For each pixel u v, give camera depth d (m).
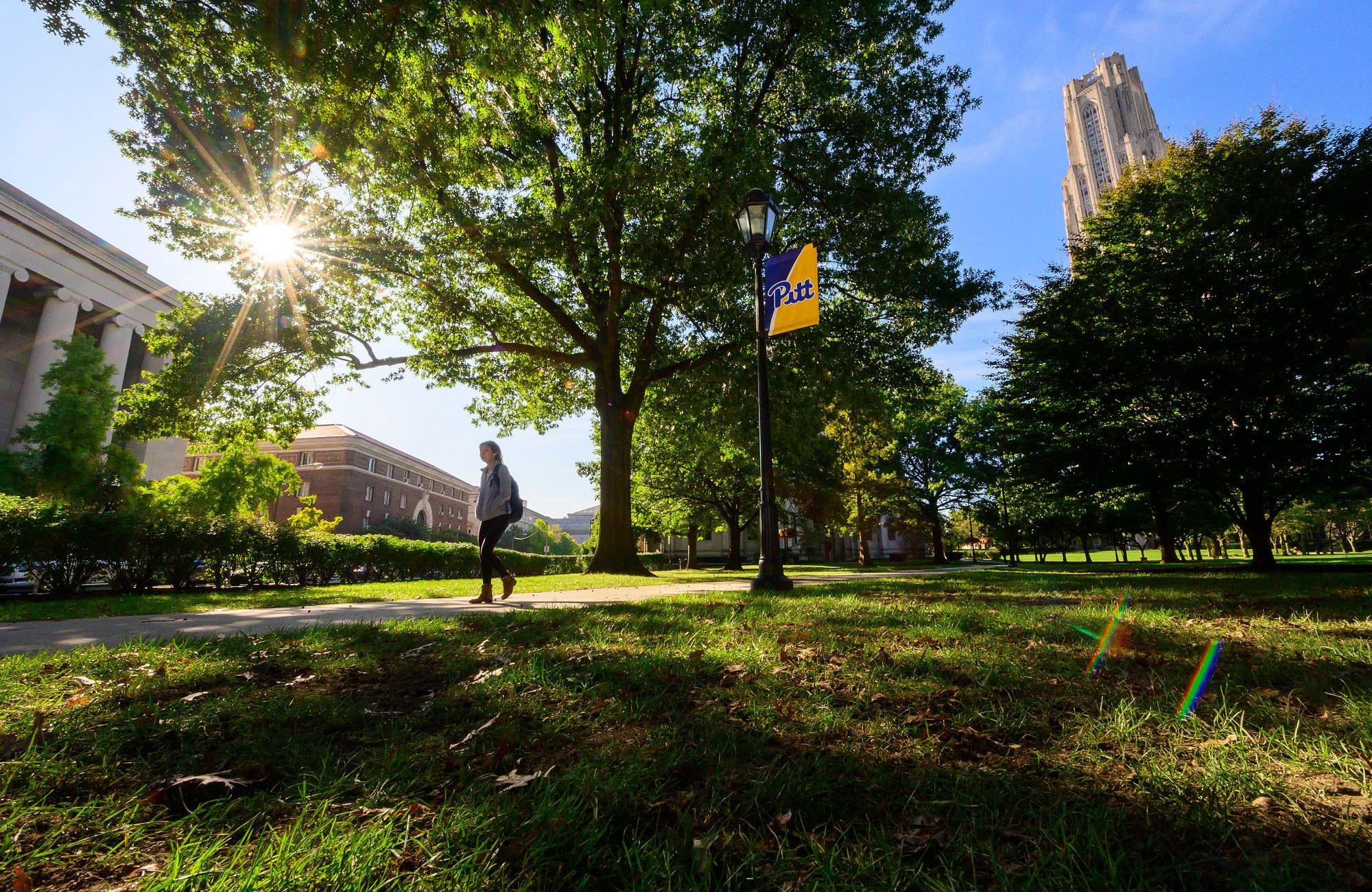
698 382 17.50
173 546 10.51
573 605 6.81
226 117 10.45
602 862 1.35
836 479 36.50
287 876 1.23
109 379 30.73
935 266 15.19
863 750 1.99
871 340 15.92
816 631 4.26
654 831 1.50
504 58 8.05
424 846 1.37
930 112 14.62
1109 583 10.20
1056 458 17.38
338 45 7.23
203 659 3.42
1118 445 16.66
